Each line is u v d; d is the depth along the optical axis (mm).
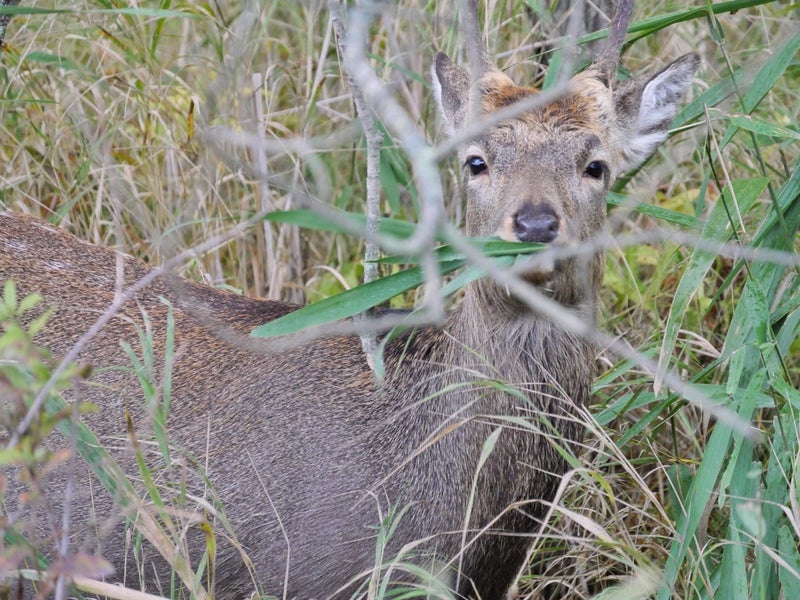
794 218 7152
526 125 6738
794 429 6457
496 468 6734
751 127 6887
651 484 8273
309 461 6902
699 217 8078
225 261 10234
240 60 9312
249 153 9523
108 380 7203
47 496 6902
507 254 6219
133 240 9805
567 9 9695
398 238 6512
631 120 7445
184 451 6688
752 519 5395
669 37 10367
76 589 5738
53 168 9852
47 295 7531
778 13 9969
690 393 5988
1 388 4648
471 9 7004
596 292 6977
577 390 6879
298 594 6855
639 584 6156
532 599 7469
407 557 6711
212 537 5902
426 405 6871
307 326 6273
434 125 10094
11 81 9430
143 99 9891
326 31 9641
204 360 7336
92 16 10117
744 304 6988
